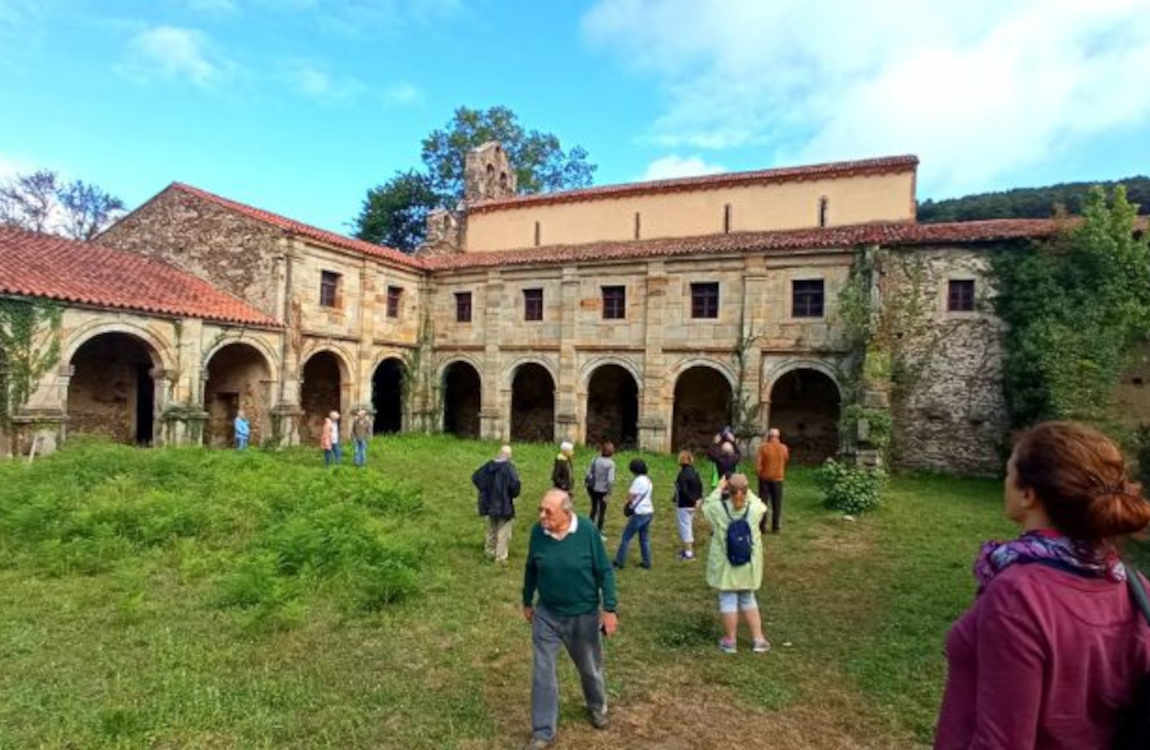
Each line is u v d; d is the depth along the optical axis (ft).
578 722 17.11
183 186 80.94
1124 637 5.56
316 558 28.73
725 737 16.56
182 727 16.15
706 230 85.30
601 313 81.35
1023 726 5.31
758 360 71.41
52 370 54.49
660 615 25.14
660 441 76.74
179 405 64.08
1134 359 53.78
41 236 66.80
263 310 75.05
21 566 28.32
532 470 61.57
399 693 18.34
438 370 93.50
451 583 28.07
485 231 100.94
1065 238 56.95
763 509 22.04
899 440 64.39
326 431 59.41
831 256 68.28
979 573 6.54
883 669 20.43
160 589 26.23
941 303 63.31
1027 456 6.19
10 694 17.63
